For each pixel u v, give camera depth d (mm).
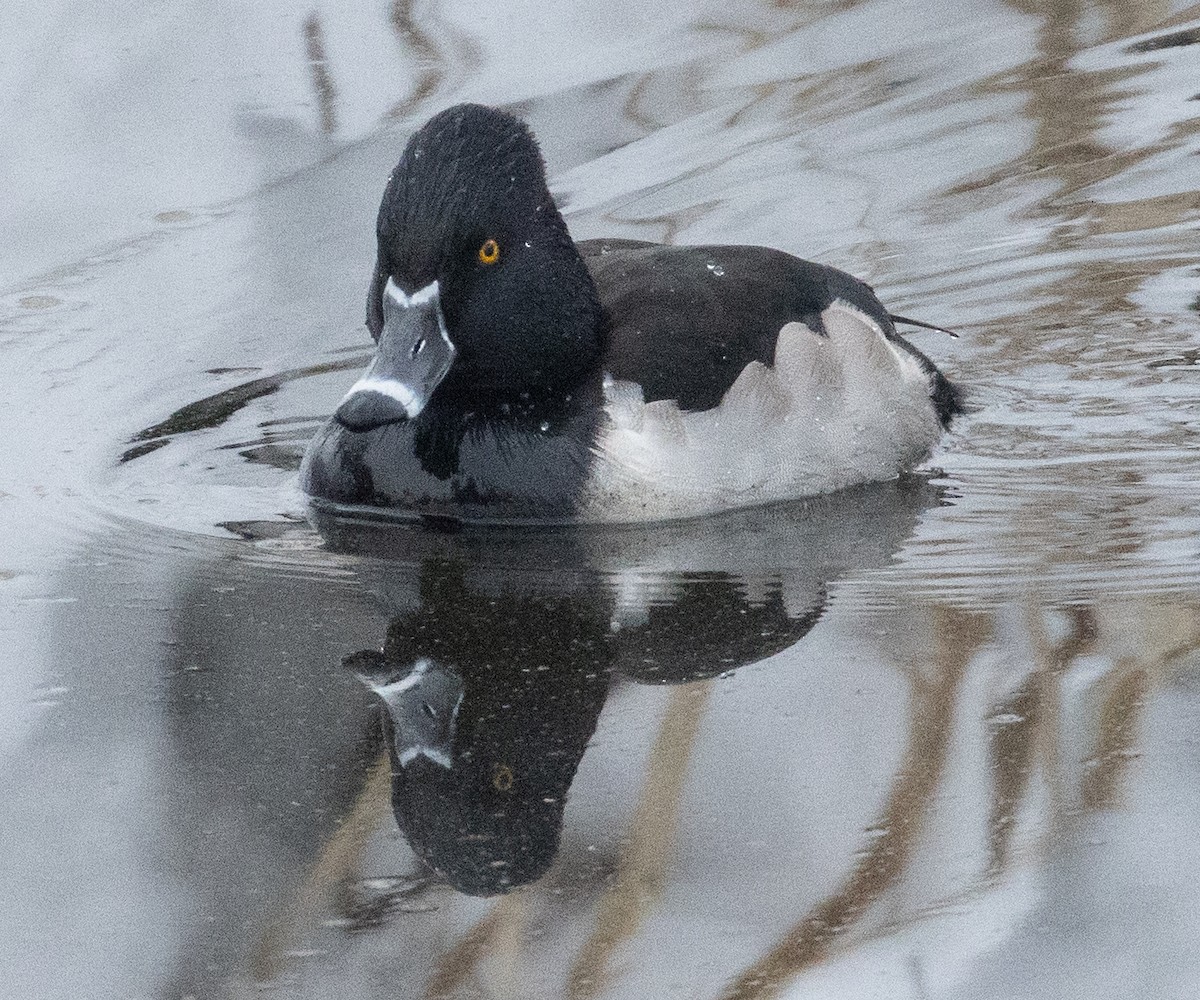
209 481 9969
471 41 15492
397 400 8828
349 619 8125
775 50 15555
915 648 7586
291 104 14391
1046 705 6945
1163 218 13359
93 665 7676
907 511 9461
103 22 15688
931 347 11891
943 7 16344
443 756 6805
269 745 6930
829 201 13547
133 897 5973
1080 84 15094
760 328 9836
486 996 5410
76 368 11352
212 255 12664
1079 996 5320
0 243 12820
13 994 5516
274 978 5539
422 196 9094
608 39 15578
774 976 5445
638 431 9406
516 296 9242
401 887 5969
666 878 5953
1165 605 7914
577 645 7781
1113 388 11188
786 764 6617
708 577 8547
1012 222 13359
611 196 13461
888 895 5805
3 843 6301
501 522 9398
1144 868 5859
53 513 9500
